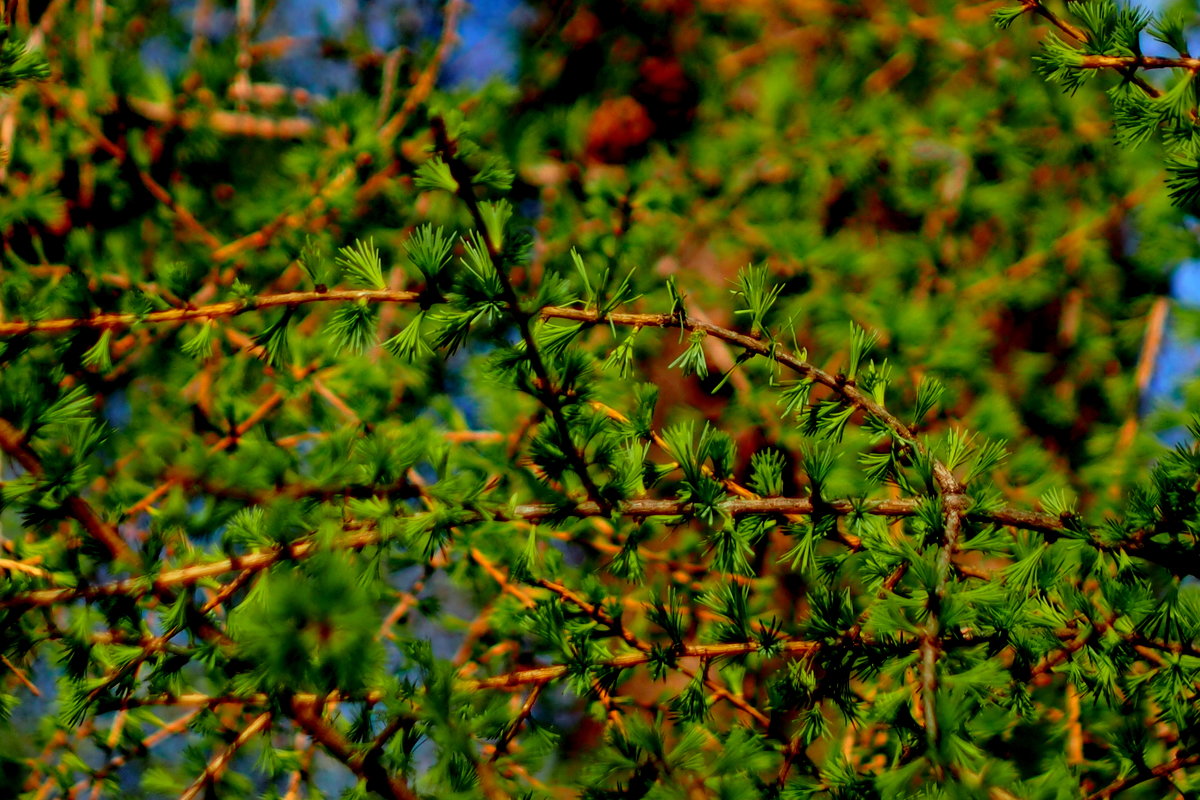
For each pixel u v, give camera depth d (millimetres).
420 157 3096
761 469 2709
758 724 2809
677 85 4656
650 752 2660
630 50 4637
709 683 2797
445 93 3096
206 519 2678
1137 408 3551
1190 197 2641
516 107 4312
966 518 2676
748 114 4098
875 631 2631
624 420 2758
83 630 2680
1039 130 3744
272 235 3037
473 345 2990
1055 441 3824
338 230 3098
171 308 2723
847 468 2844
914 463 2695
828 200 4105
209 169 3580
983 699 2611
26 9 3146
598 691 2771
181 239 3086
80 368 2850
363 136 3057
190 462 2686
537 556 2832
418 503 2709
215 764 2787
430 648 2707
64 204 3035
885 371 2736
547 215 3648
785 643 2701
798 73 4398
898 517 2705
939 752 2561
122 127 3100
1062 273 3713
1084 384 3945
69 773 2834
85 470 2672
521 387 2646
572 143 3688
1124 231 4164
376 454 2668
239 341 2980
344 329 2668
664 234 3273
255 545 2684
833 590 2738
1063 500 2701
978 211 3846
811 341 3271
